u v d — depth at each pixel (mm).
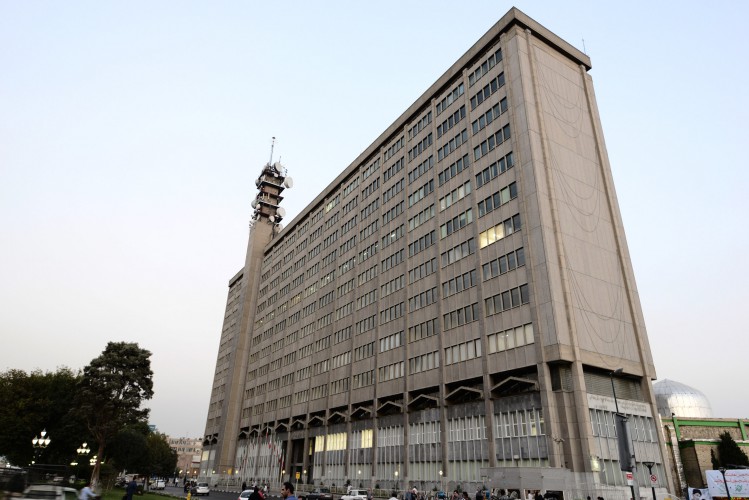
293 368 93562
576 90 61688
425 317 61312
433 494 50000
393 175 76812
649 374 50344
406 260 67938
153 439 134500
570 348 44844
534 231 49594
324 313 87688
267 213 136000
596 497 39125
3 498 22562
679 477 54000
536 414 44375
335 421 74938
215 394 128875
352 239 84750
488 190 56625
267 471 91250
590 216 54562
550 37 61344
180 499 56938
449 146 65000
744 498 37688
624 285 53938
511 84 56969
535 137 53312
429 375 57719
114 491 58250
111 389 62062
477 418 50250
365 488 61969
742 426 59500
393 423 62125
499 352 49500
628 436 29906
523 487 35469
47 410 66938
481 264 54656
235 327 125875
